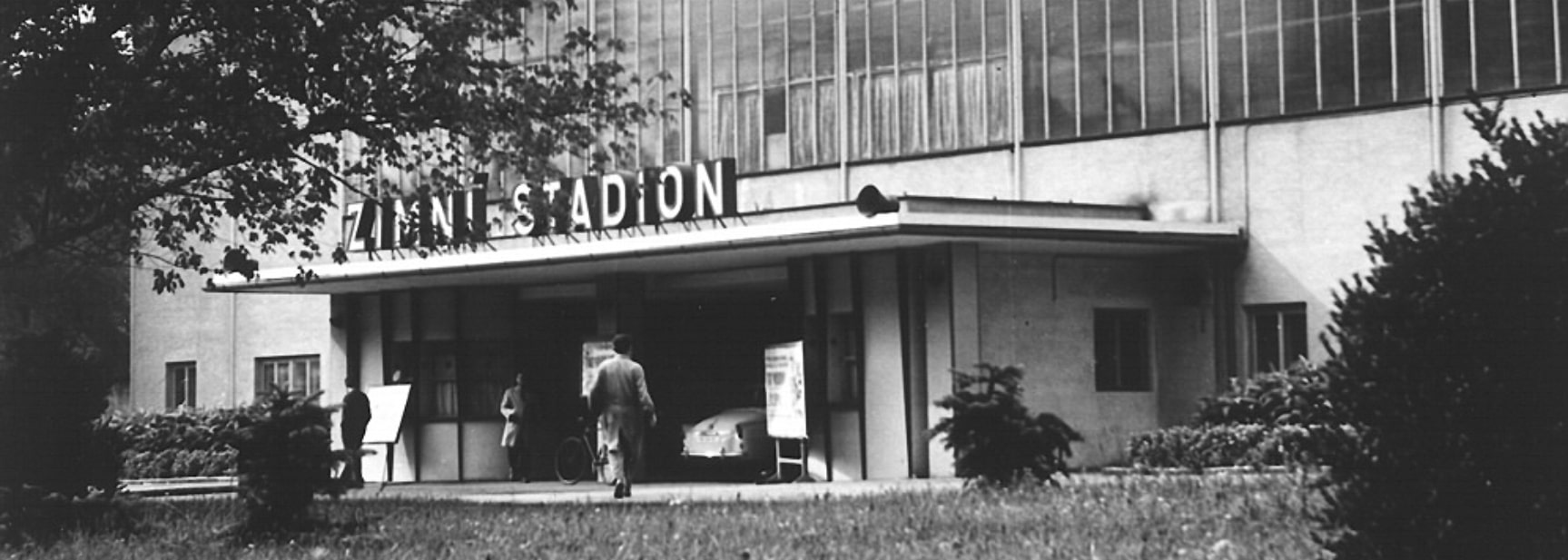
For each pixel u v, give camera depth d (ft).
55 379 64.08
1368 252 28.84
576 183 104.73
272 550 52.65
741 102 114.21
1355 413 28.37
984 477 64.13
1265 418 88.22
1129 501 54.75
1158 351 99.14
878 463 93.97
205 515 68.23
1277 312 95.86
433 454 118.32
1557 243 27.14
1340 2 94.53
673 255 96.53
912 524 52.31
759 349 113.29
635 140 118.52
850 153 109.70
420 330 119.14
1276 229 95.86
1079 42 102.17
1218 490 57.11
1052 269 95.20
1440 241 27.84
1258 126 96.63
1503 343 27.14
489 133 80.69
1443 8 91.50
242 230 82.02
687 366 110.52
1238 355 96.84
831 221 88.43
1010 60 104.17
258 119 74.74
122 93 71.72
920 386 92.17
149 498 84.38
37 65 69.67
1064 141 102.32
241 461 55.98
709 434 102.73
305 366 134.62
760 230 91.20
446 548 51.72
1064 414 94.73
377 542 53.88
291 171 81.82
